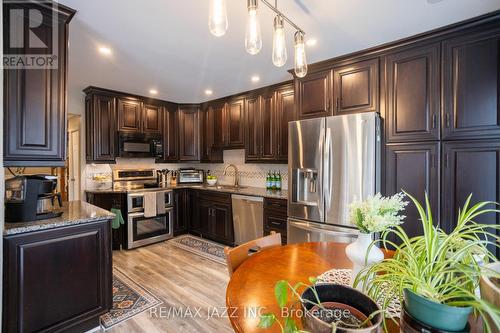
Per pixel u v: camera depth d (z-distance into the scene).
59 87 1.81
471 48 1.93
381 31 2.05
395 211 0.96
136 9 1.76
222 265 3.05
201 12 1.79
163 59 2.61
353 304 0.74
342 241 2.33
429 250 0.69
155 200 3.83
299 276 1.15
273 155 3.53
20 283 1.58
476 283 0.62
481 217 1.89
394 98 2.27
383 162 2.33
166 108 4.40
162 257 3.30
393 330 0.79
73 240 1.82
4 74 1.58
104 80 3.26
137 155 3.96
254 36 1.23
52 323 1.71
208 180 4.57
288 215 2.74
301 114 2.82
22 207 1.71
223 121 4.21
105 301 1.98
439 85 2.06
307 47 2.33
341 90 2.55
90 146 3.64
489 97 1.87
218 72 2.99
